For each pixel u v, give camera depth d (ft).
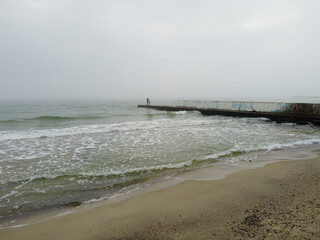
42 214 12.17
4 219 11.68
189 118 71.15
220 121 59.11
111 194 14.70
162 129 44.55
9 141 33.22
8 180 17.54
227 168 19.67
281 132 40.93
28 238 9.77
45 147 29.32
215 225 10.05
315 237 8.25
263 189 14.34
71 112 110.93
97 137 36.11
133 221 10.94
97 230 10.25
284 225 9.39
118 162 22.31
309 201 11.71
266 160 22.09
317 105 52.39
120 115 86.84
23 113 103.65
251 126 49.67
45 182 17.08
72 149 28.14
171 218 11.08
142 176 18.20
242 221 10.18
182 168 20.17
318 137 35.55
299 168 18.80
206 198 13.39
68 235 9.92
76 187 16.07
